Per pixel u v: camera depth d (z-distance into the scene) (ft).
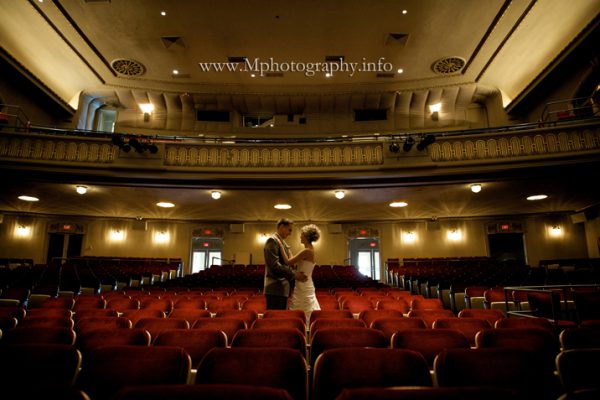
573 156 28.37
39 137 30.66
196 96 47.96
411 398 4.41
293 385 6.37
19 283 28.76
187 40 37.11
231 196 36.37
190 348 8.98
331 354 6.47
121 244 48.08
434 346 8.95
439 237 48.26
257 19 34.17
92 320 11.35
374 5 32.30
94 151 31.32
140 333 9.18
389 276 43.21
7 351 6.73
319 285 29.81
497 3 31.63
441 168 30.48
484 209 43.34
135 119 49.39
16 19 33.55
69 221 47.44
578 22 31.45
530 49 36.29
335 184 32.73
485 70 41.34
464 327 11.14
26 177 30.83
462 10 32.65
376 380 6.25
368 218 48.55
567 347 8.55
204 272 38.50
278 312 11.92
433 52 38.63
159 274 39.17
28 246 45.57
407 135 31.91
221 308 18.52
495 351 6.64
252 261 49.21
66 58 39.60
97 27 35.19
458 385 6.31
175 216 47.88
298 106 49.98
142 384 6.40
